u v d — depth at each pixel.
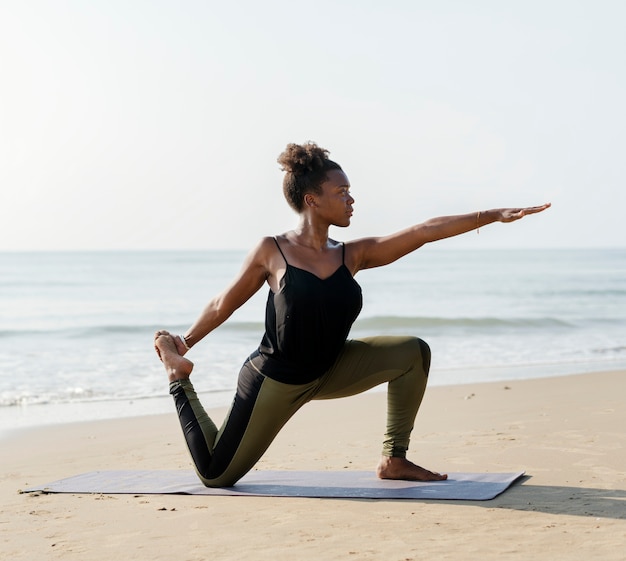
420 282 43.53
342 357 4.48
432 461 5.20
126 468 5.59
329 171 4.32
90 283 42.12
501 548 3.25
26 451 6.48
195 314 25.67
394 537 3.47
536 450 5.43
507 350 15.33
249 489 4.50
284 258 4.30
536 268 64.12
